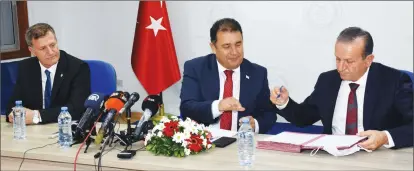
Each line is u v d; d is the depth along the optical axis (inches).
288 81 150.9
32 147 85.7
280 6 148.4
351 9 140.6
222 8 155.6
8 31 151.9
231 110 95.3
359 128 90.0
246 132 77.4
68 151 82.3
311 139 80.2
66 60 114.5
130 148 82.4
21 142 89.4
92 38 173.2
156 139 78.0
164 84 150.5
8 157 85.0
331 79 93.4
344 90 91.8
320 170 68.7
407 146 78.5
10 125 105.2
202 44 160.6
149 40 148.9
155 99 87.4
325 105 92.7
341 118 91.5
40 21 165.5
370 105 88.4
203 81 103.1
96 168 77.5
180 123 79.1
